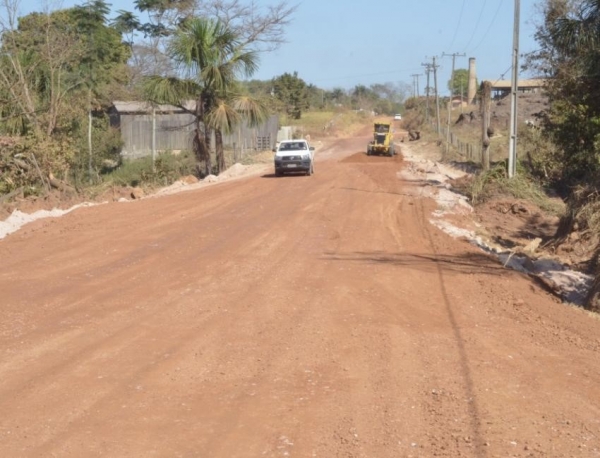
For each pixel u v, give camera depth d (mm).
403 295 13430
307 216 24469
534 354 9961
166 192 35562
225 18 49500
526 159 40812
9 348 9812
